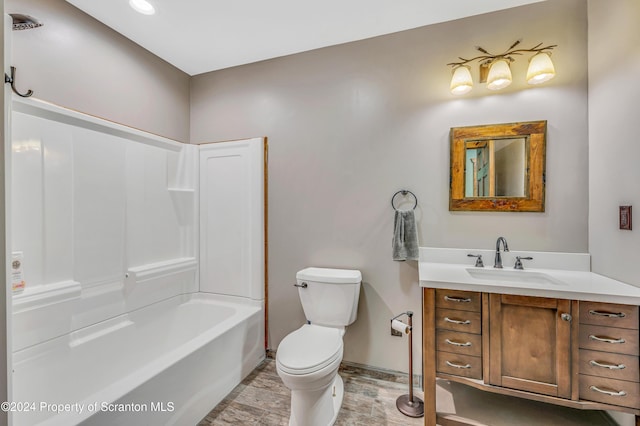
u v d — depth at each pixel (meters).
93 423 1.16
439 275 1.60
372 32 2.08
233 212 2.48
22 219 1.52
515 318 1.38
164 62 2.44
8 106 0.98
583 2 1.72
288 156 2.36
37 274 1.57
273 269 2.40
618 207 1.45
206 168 2.57
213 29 2.03
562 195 1.76
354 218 2.18
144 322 2.13
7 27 1.01
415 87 2.04
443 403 1.71
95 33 1.92
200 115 2.66
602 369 1.26
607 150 1.54
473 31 1.91
